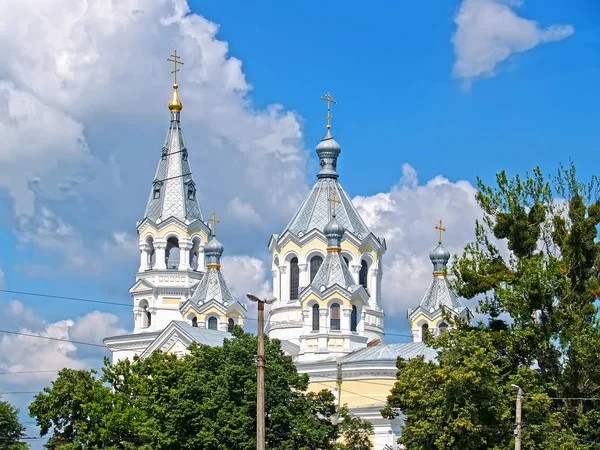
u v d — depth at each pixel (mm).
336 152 148375
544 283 98688
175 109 158750
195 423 97375
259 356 78375
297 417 97250
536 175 105812
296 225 143750
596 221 104562
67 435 111125
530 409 90812
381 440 122625
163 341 136500
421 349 129250
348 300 133000
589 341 97062
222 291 146750
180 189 155125
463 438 89500
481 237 105625
